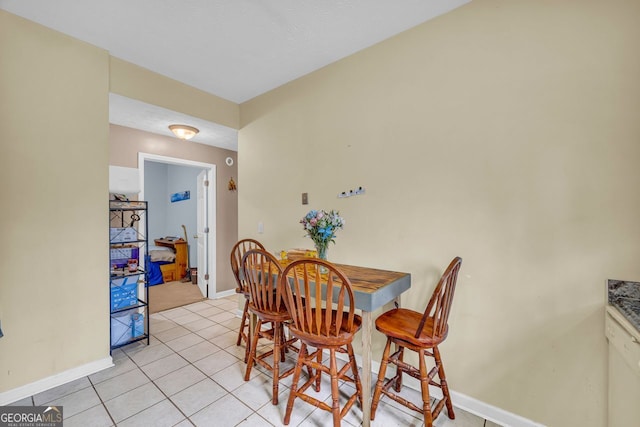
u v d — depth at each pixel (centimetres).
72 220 207
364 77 224
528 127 157
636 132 132
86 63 216
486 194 170
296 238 273
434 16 188
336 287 166
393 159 207
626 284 133
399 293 176
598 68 139
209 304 389
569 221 146
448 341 182
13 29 184
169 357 238
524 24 158
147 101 256
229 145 416
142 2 174
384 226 212
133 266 270
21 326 185
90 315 214
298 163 270
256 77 271
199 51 229
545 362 152
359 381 170
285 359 237
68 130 206
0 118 179
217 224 423
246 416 167
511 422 161
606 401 137
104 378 207
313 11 183
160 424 161
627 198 133
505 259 164
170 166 642
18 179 185
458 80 179
